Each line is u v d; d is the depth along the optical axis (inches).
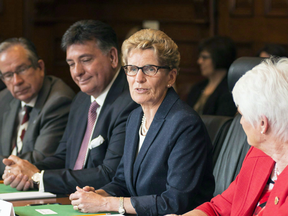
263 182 79.9
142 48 97.9
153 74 98.0
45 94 164.4
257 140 74.3
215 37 231.0
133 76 99.9
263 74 71.4
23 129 164.9
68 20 353.4
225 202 88.7
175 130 95.1
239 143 113.7
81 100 143.0
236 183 88.0
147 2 359.6
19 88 158.7
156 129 98.7
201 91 237.0
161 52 97.4
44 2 343.9
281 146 72.7
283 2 341.7
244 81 73.4
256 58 114.2
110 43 130.3
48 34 351.3
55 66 353.4
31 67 160.6
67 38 129.5
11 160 121.6
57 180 115.2
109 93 129.8
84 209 91.4
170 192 91.4
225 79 215.0
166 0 358.3
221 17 350.0
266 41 345.7
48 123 156.3
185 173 92.5
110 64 131.3
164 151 95.8
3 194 111.5
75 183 115.1
